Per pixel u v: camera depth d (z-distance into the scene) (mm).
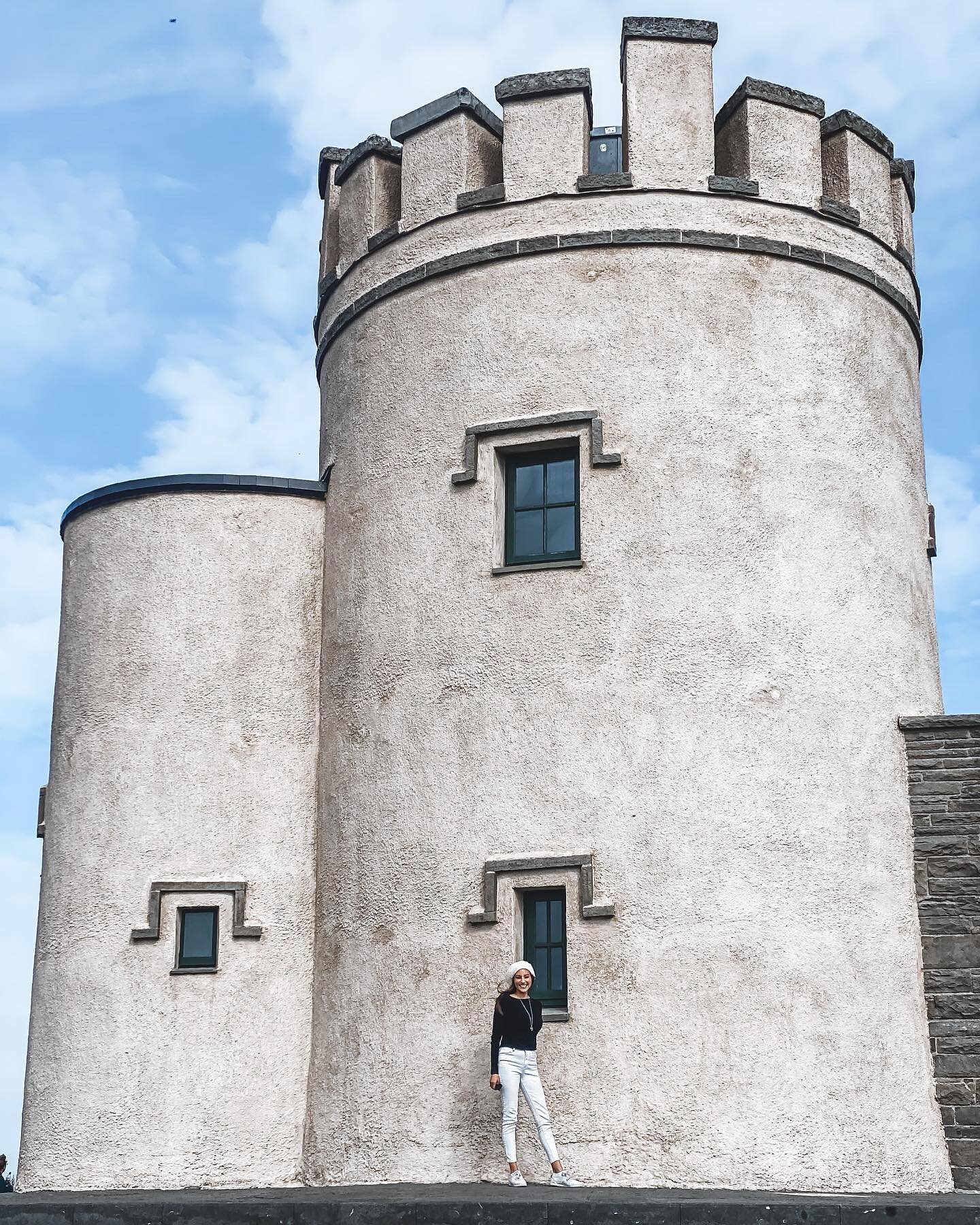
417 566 16203
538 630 15461
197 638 17406
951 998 15008
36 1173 16344
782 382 16062
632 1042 14305
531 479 16156
